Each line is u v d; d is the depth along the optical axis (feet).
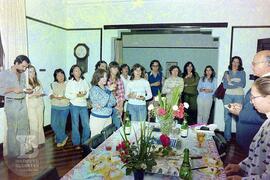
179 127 8.71
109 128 8.39
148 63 21.63
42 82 15.60
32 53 14.49
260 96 4.36
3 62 11.82
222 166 5.61
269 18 14.75
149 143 5.04
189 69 15.72
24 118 12.16
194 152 6.54
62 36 17.38
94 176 5.12
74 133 13.60
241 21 15.14
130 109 12.33
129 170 4.73
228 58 15.52
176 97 7.96
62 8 17.15
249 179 4.15
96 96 9.37
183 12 15.93
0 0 11.46
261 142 4.37
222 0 15.25
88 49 17.48
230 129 14.83
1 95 11.62
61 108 13.73
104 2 16.88
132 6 16.60
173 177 5.09
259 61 5.54
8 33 11.92
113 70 12.00
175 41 21.01
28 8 13.97
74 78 13.43
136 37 21.47
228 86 14.35
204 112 15.16
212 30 15.67
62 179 4.98
